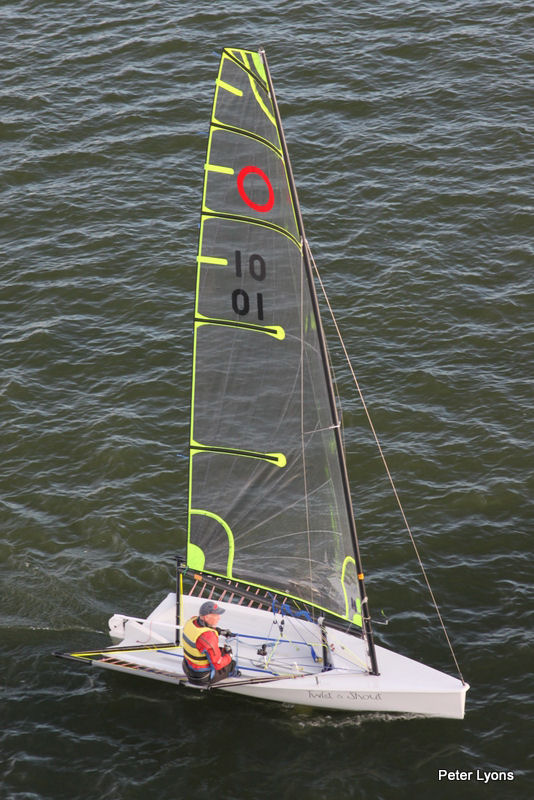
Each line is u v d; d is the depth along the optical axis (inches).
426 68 4660.4
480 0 5083.7
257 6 5162.4
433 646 2362.2
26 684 2300.7
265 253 1936.5
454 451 2952.8
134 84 4687.5
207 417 2055.9
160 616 2368.4
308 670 2255.2
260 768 2085.4
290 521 2133.4
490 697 2226.9
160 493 2874.0
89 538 2726.4
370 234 3828.7
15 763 2105.1
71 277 3703.3
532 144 4183.1
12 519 2783.0
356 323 3452.3
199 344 1999.3
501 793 2014.0
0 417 3134.8
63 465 2970.0
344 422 3078.2
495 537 2669.8
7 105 4596.5
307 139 4306.1
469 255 3708.2
